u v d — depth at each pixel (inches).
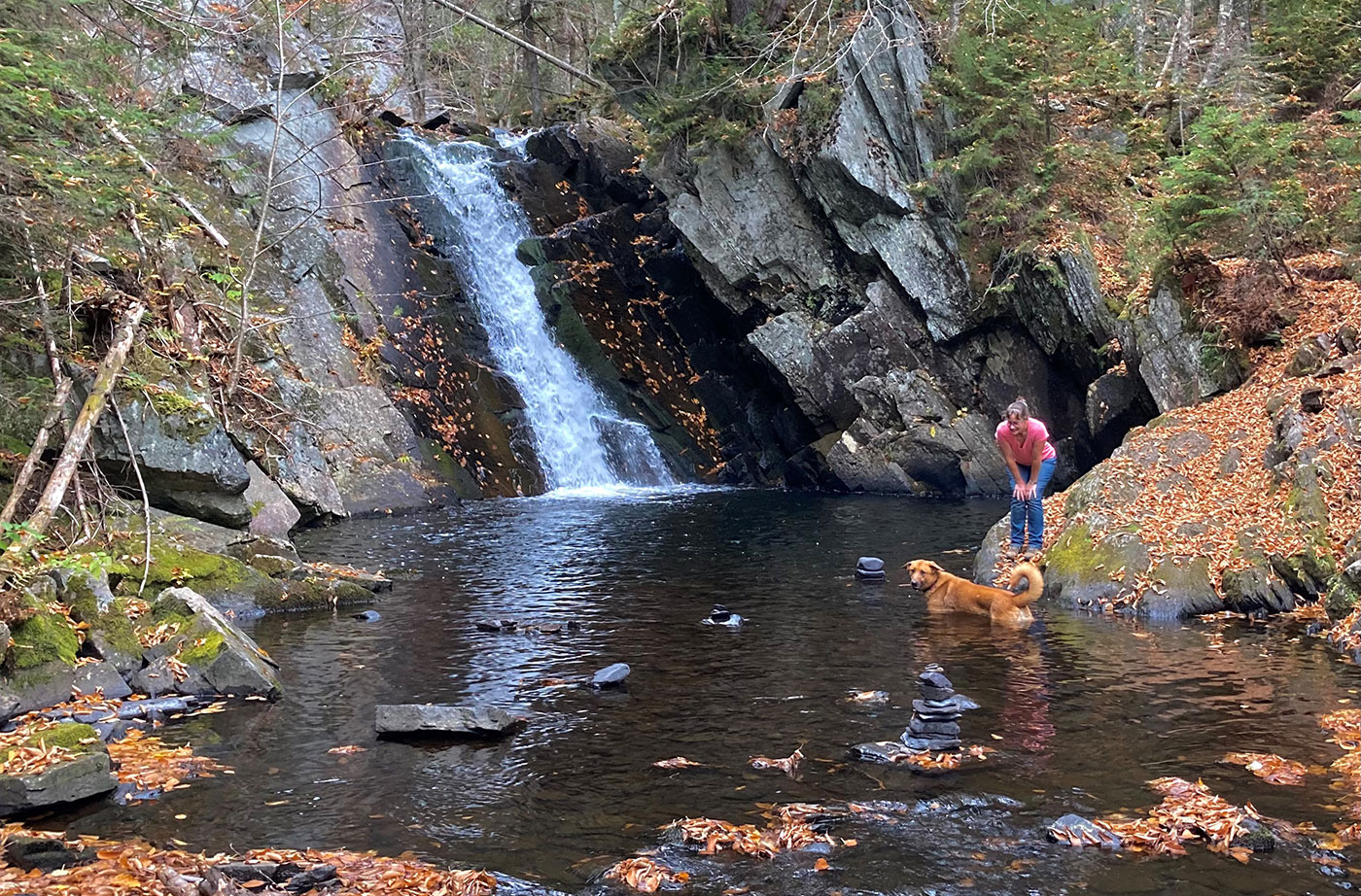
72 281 424.8
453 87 1480.1
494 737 233.5
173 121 507.8
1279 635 316.2
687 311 894.4
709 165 820.6
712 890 158.7
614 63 863.1
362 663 298.8
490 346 811.4
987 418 743.7
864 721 238.8
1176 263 596.7
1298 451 393.1
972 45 745.6
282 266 709.9
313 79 831.7
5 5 371.6
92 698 257.9
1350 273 571.5
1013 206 711.7
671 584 410.3
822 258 799.1
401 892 157.3
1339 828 176.2
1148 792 193.3
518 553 485.7
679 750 222.2
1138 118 797.9
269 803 196.1
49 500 339.9
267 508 529.0
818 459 782.5
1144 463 440.1
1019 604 341.7
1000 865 165.5
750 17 805.2
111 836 180.7
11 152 357.1
